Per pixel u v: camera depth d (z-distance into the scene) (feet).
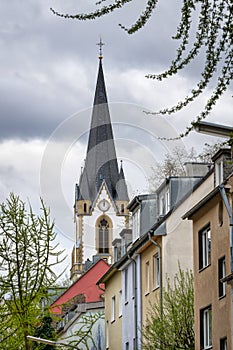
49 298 81.56
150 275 145.18
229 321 105.09
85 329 189.78
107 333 183.11
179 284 126.41
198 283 118.11
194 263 119.96
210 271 113.50
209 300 113.70
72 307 197.98
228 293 105.70
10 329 81.87
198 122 35.45
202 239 118.42
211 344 114.11
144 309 149.07
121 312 168.25
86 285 234.17
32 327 82.23
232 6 32.48
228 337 105.40
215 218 111.65
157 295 139.54
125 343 162.30
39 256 80.18
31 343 85.15
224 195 104.42
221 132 47.47
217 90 33.73
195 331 118.01
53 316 81.87
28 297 79.41
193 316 122.62
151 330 132.05
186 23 32.68
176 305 123.65
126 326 161.68
